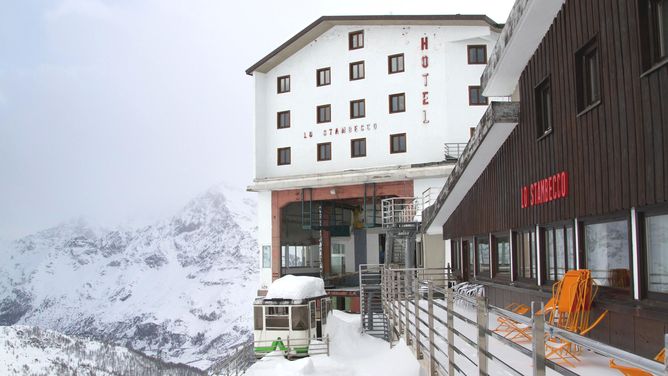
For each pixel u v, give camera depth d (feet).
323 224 145.38
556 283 36.42
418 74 128.26
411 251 101.96
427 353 36.47
